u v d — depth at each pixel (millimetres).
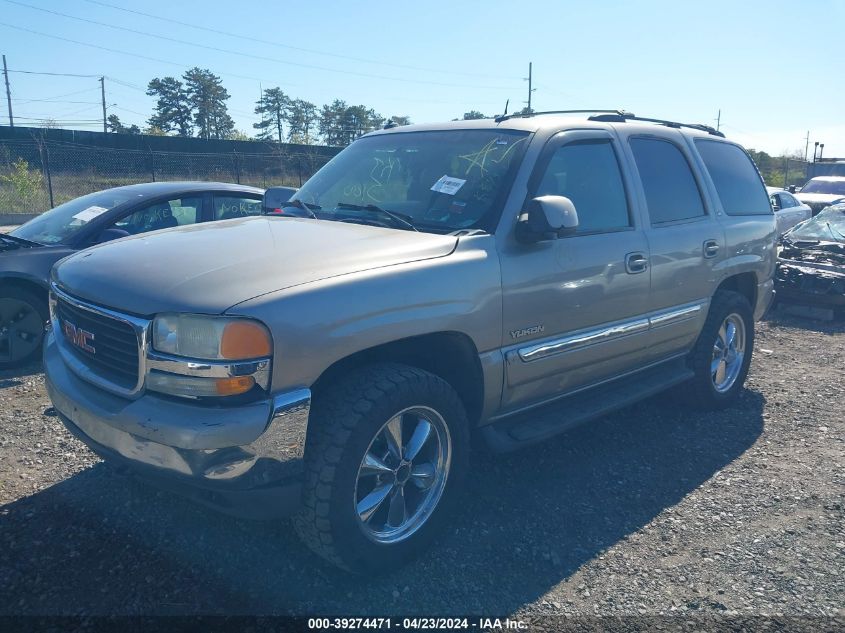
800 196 18984
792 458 4426
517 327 3453
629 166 4312
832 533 3490
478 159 3803
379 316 2859
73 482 3725
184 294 2670
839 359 6941
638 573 3125
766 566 3197
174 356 2619
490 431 3559
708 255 4750
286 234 3350
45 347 3457
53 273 3539
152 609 2723
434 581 3012
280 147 29000
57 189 22969
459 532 3412
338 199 4090
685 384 5113
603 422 4977
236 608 2758
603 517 3615
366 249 3107
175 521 3367
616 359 4148
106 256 3252
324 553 2863
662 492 3918
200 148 28812
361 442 2787
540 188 3668
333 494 2740
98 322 2930
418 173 3930
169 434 2553
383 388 2859
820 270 8812
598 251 3861
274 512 2713
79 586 2844
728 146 5551
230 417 2533
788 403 5508
